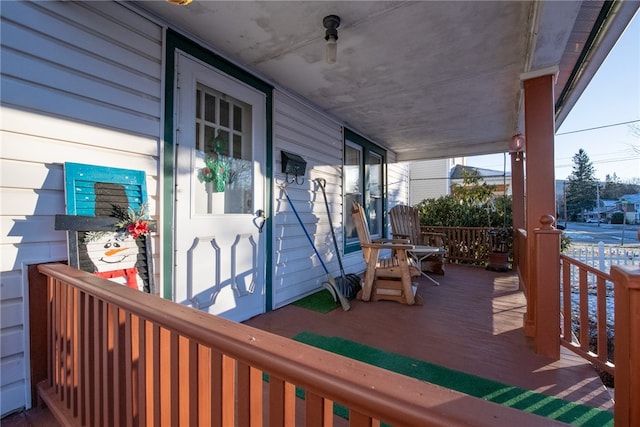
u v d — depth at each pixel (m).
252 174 3.08
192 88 2.49
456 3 2.10
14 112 1.59
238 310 2.89
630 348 0.85
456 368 2.07
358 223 3.80
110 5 1.98
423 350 2.33
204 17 2.25
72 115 1.80
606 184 21.12
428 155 6.74
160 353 1.05
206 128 2.65
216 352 0.85
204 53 2.59
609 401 1.71
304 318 3.04
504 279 4.84
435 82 3.35
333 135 4.53
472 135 5.51
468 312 3.22
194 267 2.49
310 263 4.00
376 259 3.64
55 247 1.74
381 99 3.86
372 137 5.67
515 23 2.31
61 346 1.58
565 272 2.41
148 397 1.10
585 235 14.83
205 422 0.91
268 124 3.29
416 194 13.84
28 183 1.64
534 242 2.56
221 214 2.74
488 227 6.38
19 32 1.60
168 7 2.14
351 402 0.58
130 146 2.07
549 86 2.47
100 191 1.87
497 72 3.12
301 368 0.65
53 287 1.65
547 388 1.84
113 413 1.25
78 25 1.83
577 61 2.73
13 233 1.60
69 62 1.79
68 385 1.51
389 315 3.12
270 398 0.72
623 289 0.89
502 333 2.66
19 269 1.62
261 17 2.25
